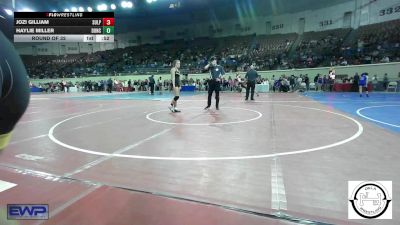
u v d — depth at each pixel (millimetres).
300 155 4379
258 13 38781
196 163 4023
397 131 6277
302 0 33656
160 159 4238
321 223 2361
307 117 8648
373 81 22922
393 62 22438
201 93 25812
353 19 30703
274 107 11711
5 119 1171
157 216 2473
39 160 4199
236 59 35125
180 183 3256
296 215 2492
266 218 2447
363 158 4176
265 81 26469
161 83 31609
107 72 42562
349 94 20688
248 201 2770
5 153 4609
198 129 6730
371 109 10773
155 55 43812
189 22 44406
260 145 5066
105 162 4102
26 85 1257
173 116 9172
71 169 3768
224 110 10734
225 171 3670
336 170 3650
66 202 2748
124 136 5992
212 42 42000
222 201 2770
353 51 26906
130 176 3494
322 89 25109
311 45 31688
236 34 41875
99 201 2773
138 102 15602
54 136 6066
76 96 24172
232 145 5090
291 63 30312
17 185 3178
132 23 46469
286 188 3090
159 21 45500
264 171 3650
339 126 6992
